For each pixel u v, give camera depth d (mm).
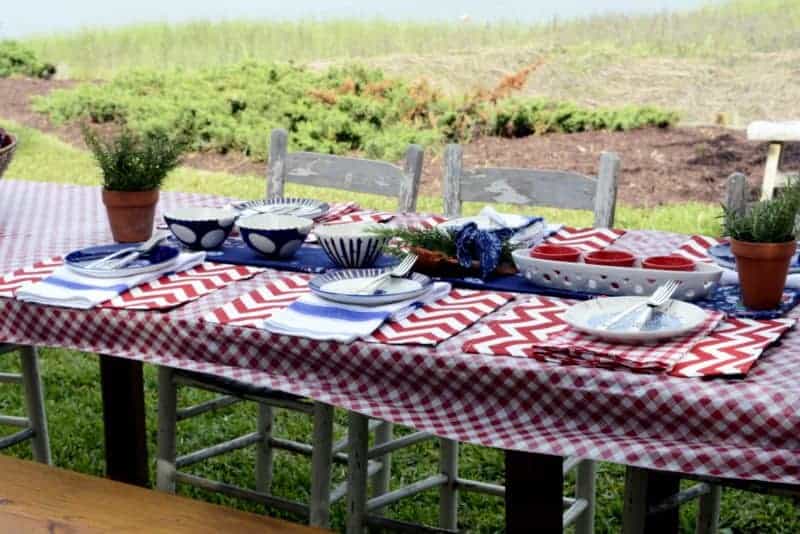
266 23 11430
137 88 10984
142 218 2740
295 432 3977
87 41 11891
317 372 2070
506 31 10562
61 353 4957
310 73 10742
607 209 3133
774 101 9219
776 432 1715
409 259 2420
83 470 3652
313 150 9711
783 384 1772
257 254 2703
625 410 1819
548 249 2451
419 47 10914
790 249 2135
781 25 9422
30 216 3242
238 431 3998
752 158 8531
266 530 1993
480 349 1970
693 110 9414
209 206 3332
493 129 9750
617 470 3670
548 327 2100
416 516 3314
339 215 3221
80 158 9539
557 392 1867
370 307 2184
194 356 2174
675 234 2918
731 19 9664
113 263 2502
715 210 7547
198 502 2092
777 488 2102
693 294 2236
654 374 1828
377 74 10461
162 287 2398
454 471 3002
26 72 12062
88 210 3338
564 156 8953
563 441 1829
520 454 1992
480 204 8148
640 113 9461
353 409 2000
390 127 9945
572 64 10156
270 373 2111
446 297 2328
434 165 9227
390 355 1991
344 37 11180
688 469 1746
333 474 3607
